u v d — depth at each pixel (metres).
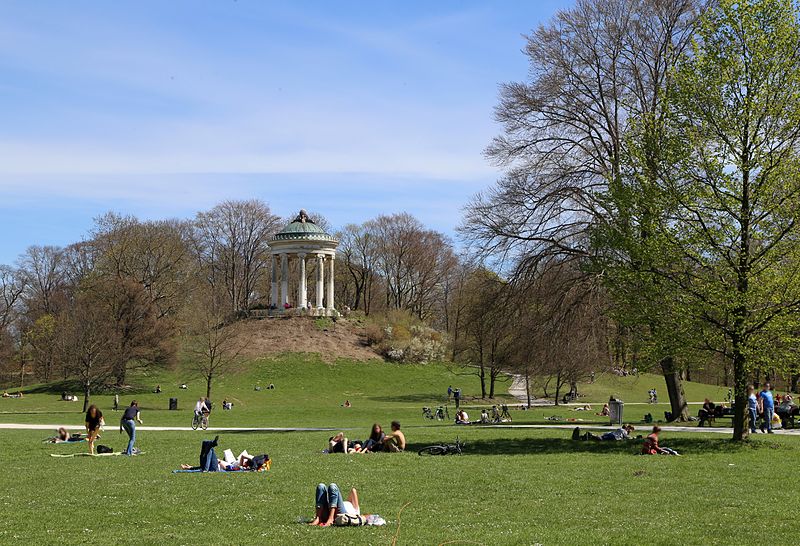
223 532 16.77
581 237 43.97
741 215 29.45
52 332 96.62
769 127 29.56
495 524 17.22
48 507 19.89
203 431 48.75
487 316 47.16
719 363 32.75
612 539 15.52
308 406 77.19
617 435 34.56
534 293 45.19
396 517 18.28
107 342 76.12
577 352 44.34
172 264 100.31
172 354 88.88
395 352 108.88
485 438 36.97
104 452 33.12
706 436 34.66
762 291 28.30
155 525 17.67
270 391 91.69
